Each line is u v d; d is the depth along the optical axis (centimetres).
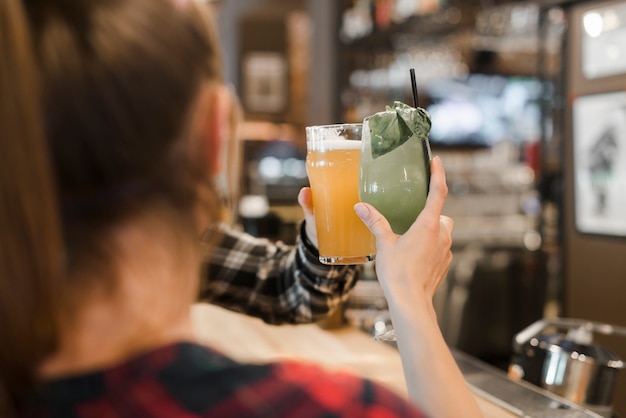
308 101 685
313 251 136
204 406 54
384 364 174
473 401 93
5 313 54
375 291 203
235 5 873
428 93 692
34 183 54
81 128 55
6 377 55
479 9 458
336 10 592
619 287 358
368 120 111
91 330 58
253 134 870
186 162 60
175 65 58
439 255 103
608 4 355
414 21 486
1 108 53
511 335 515
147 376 55
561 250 395
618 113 354
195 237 62
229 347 186
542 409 142
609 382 154
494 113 688
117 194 57
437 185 105
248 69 886
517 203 583
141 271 59
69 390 55
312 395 56
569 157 385
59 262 56
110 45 55
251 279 149
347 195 117
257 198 517
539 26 449
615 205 357
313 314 143
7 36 54
